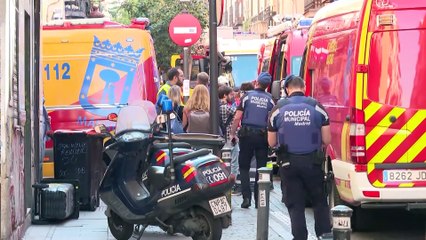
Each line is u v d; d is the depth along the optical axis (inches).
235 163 636.1
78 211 520.4
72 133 546.9
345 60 451.5
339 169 453.4
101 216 531.2
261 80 558.3
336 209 277.3
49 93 655.1
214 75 550.0
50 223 502.6
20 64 444.8
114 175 429.7
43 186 498.3
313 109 396.5
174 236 459.2
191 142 490.3
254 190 603.2
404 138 424.5
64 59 655.8
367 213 487.8
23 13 454.6
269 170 406.6
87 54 657.0
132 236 453.7
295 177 397.1
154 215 410.6
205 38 1386.6
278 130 399.5
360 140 425.7
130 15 1494.8
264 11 2151.8
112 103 654.5
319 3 1557.6
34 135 523.5
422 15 425.4
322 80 509.4
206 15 1422.2
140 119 427.2
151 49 670.5
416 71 425.7
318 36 530.3
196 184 393.4
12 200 410.9
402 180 424.2
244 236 470.6
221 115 627.2
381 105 425.7
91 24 660.1
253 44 1219.9
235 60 1208.2
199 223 403.9
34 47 522.3
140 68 655.8
